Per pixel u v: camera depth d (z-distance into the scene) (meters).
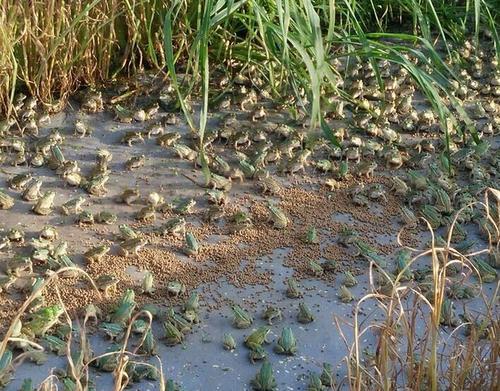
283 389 3.57
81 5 4.51
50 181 4.21
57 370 3.55
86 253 3.91
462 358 3.56
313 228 4.11
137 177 4.27
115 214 4.11
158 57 4.75
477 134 4.52
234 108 4.62
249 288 3.89
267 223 4.14
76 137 4.42
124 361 3.35
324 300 3.87
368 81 4.82
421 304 3.83
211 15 4.16
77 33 4.55
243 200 4.23
